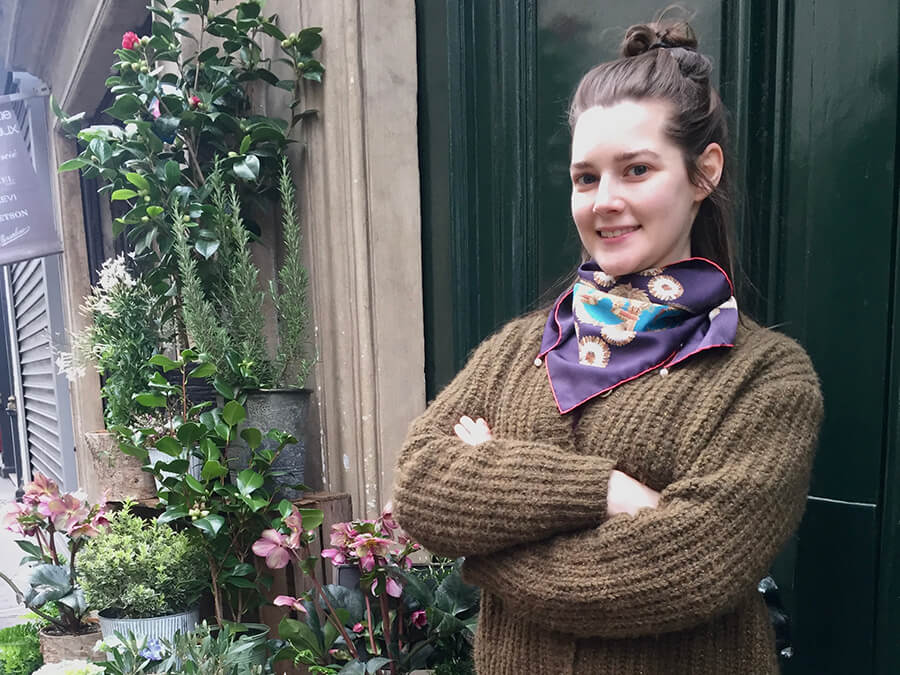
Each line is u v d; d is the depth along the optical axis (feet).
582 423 3.14
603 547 2.75
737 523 2.66
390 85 6.67
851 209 3.94
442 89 6.55
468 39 6.25
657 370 3.07
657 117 3.06
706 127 3.17
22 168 10.61
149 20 10.18
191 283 6.37
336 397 7.09
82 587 5.71
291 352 6.71
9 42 13.91
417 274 6.89
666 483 2.92
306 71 6.88
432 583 5.25
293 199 7.40
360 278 6.75
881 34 3.77
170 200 6.84
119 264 7.07
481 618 3.48
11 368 23.45
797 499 2.82
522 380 3.47
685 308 3.11
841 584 4.06
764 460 2.75
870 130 3.84
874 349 3.88
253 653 5.09
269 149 7.11
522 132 5.94
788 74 4.20
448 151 6.54
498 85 6.08
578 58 5.43
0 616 11.12
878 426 3.89
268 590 6.07
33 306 17.56
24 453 20.75
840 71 3.94
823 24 3.99
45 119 14.32
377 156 6.67
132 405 6.83
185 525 6.27
